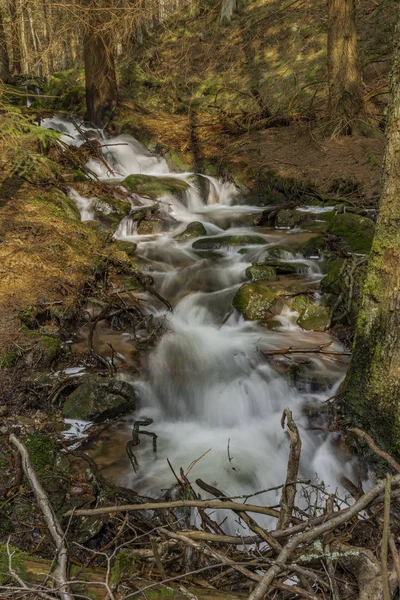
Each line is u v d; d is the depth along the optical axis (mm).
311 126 13344
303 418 4863
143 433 4652
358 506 2879
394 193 3996
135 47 19531
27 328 5691
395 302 4035
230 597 2713
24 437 4273
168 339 5969
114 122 13961
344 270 6434
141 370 5480
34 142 9672
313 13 19172
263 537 2879
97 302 6410
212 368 5574
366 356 4312
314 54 17688
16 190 8594
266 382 5312
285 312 6484
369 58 16016
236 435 4914
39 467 3945
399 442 4035
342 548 2869
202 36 19625
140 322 6199
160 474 4258
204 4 20609
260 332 6191
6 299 6098
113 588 2676
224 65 18859
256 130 13953
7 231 7469
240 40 19547
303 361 5516
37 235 7508
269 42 19047
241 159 12234
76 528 3469
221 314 6621
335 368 5398
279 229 9469
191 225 9062
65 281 6578
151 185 10383
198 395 5324
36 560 2826
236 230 9516
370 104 13555
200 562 3008
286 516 3025
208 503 3051
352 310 6047
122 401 4902
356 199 10016
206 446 4715
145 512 3736
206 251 8398
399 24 3908
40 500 3043
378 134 12195
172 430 4969
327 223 9281
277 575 2703
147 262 7820
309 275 7410
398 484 3021
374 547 3057
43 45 10414
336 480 4316
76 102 15273
